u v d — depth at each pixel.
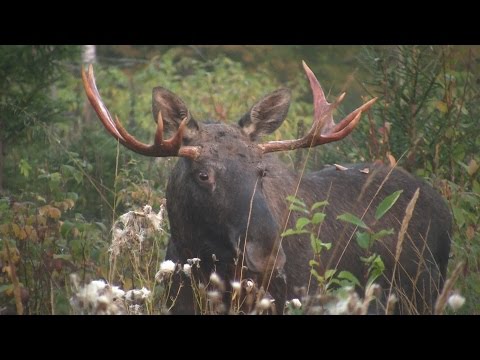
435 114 15.11
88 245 11.70
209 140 10.55
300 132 15.82
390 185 12.33
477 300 11.75
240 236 10.04
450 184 13.59
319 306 8.99
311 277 10.94
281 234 9.95
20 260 11.05
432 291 12.26
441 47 15.79
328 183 11.96
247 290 9.79
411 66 15.46
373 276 9.52
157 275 9.70
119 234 10.48
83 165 14.69
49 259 11.15
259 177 10.34
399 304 11.65
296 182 11.49
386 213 12.03
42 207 12.23
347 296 8.81
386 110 15.09
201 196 10.33
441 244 12.64
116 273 11.29
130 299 9.44
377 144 14.70
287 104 11.23
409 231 12.09
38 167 15.21
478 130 14.91
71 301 8.98
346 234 11.57
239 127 10.95
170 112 10.91
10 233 11.54
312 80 11.83
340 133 11.02
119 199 13.33
